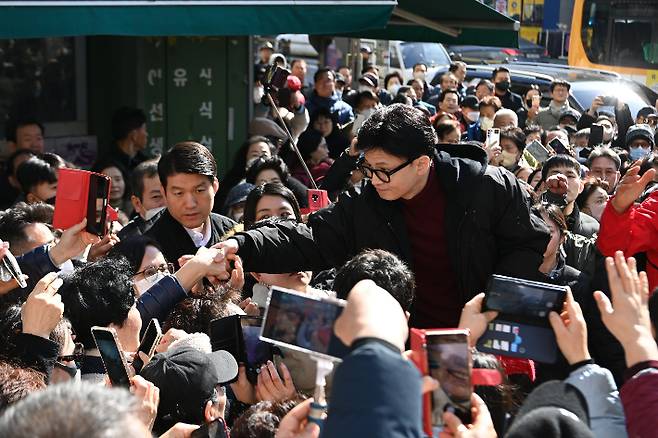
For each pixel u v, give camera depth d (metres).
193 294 3.79
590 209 6.60
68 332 3.22
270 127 9.27
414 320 3.78
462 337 2.16
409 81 15.66
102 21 6.03
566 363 2.52
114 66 9.00
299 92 9.77
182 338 3.18
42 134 8.02
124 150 8.20
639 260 4.41
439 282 3.73
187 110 9.32
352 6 6.90
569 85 13.17
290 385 3.02
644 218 4.29
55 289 3.10
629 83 15.26
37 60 8.77
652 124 12.06
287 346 2.09
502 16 8.99
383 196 3.55
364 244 3.73
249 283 4.73
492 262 3.67
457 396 2.14
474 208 3.59
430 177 3.61
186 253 4.88
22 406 1.52
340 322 1.77
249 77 9.66
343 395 1.60
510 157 7.82
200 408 2.87
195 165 4.77
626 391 2.25
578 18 17.67
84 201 3.77
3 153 8.48
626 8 17.34
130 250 4.29
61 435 1.45
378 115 3.53
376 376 1.59
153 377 2.87
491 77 15.45
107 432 1.46
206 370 2.90
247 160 7.39
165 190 4.84
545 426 1.91
